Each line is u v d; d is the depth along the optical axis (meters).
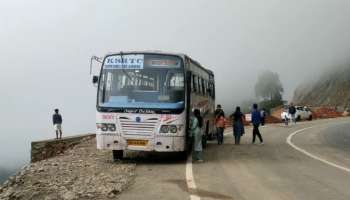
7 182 17.64
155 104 18.42
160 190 13.15
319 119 71.62
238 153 23.44
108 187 13.51
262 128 47.16
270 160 20.42
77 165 19.05
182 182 14.52
